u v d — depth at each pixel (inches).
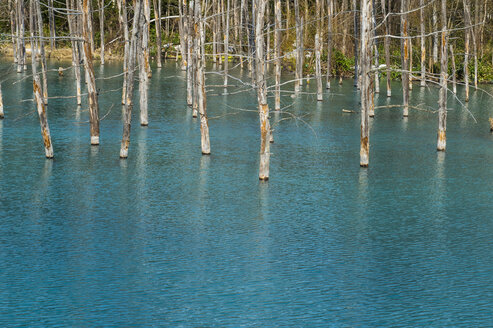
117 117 1612.9
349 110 1791.3
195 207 911.0
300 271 700.0
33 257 724.7
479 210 918.4
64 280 668.1
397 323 591.5
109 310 606.9
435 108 1888.5
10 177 1034.7
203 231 816.9
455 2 2564.0
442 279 684.7
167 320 590.2
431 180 1073.5
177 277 679.7
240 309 612.7
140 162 1151.0
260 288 657.0
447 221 869.8
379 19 2613.2
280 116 1690.5
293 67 2691.9
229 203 931.3
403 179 1075.9
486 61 2623.0
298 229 829.8
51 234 796.0
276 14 1694.1
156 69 2817.4
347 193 992.9
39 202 917.8
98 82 2331.4
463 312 613.9
